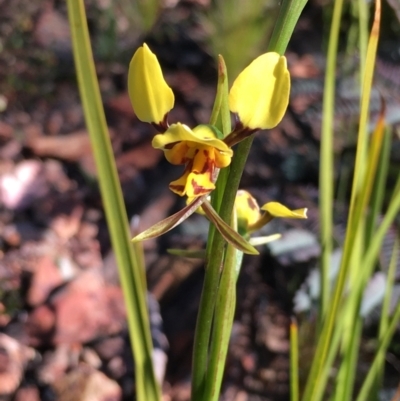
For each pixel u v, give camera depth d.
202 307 0.08
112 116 0.27
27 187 0.24
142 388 0.10
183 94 0.28
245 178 0.23
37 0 0.35
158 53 0.31
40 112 0.28
